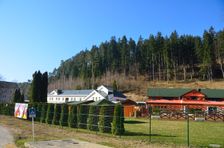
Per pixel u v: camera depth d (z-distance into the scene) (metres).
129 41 148.88
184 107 66.25
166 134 26.67
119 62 149.12
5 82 131.88
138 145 19.50
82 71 151.88
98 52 158.88
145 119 48.59
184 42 132.25
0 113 58.66
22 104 46.47
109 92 91.31
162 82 123.69
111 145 19.48
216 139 23.47
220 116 47.00
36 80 51.88
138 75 139.25
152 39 136.88
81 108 31.67
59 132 27.70
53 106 37.38
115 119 25.81
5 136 24.86
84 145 19.44
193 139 23.16
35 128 31.75
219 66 124.94
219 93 72.75
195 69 129.50
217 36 129.38
